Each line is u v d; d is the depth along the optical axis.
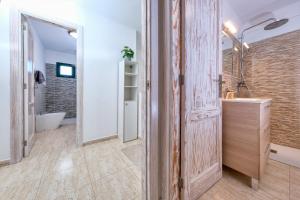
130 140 2.73
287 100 2.38
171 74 0.98
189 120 1.08
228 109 1.52
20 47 1.81
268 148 1.75
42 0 2.00
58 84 4.47
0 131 1.70
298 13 2.20
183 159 1.05
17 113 1.79
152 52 0.99
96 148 2.31
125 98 2.88
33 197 1.20
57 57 4.50
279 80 2.45
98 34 2.56
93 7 2.34
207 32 1.28
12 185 1.35
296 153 2.10
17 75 1.79
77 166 1.72
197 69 1.17
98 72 2.58
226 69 2.26
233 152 1.48
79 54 2.34
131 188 1.32
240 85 2.60
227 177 1.51
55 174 1.54
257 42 2.70
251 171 1.33
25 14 1.87
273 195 1.24
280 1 2.16
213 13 1.37
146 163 1.02
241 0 2.12
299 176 1.52
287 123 2.39
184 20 1.02
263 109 1.39
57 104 4.45
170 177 1.01
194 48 1.13
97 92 2.58
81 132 2.38
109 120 2.75
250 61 2.79
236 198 1.20
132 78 2.99
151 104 0.99
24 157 1.95
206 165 1.30
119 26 2.83
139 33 3.23
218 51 1.42
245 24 2.73
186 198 1.07
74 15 2.28
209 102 1.32
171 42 0.97
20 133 1.83
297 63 2.26
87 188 1.32
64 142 2.59
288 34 2.33
